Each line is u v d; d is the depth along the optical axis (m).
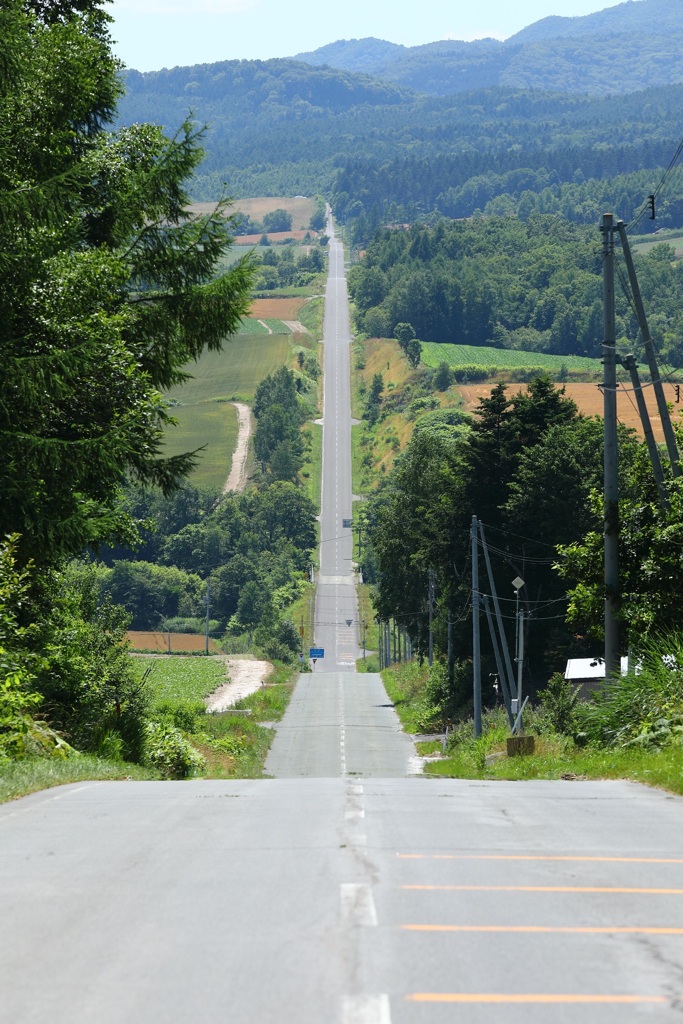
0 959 15.46
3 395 50.44
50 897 18.84
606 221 72.31
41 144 56.16
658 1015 13.25
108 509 59.84
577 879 19.98
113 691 63.66
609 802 30.95
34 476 50.94
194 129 66.62
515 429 164.88
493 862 21.47
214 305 66.06
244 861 21.62
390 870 20.70
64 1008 13.53
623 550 64.94
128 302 64.62
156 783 38.88
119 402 56.94
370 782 38.88
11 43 55.22
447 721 158.00
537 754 61.72
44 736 47.47
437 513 170.75
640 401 78.19
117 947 15.91
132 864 21.47
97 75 60.81
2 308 51.72
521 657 122.56
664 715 49.47
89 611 88.25
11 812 29.19
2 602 48.31
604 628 66.25
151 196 65.88
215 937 16.34
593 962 15.16
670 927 16.84
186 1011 13.40
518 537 156.00
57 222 53.09
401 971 14.77
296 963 15.12
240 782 39.72
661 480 69.75
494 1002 13.66
